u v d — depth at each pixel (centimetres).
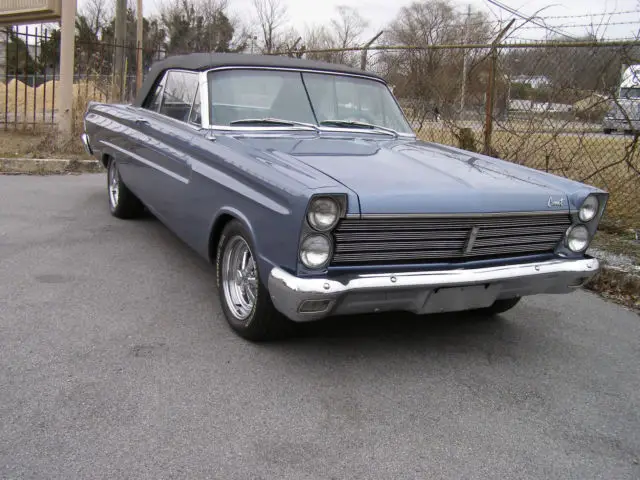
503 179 373
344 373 340
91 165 958
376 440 278
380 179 331
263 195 330
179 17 3584
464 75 791
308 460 259
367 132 475
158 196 489
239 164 356
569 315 462
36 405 286
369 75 513
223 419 285
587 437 293
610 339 418
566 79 693
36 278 455
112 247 546
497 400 323
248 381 323
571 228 373
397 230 316
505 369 362
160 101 525
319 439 275
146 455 254
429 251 330
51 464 244
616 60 651
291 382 325
